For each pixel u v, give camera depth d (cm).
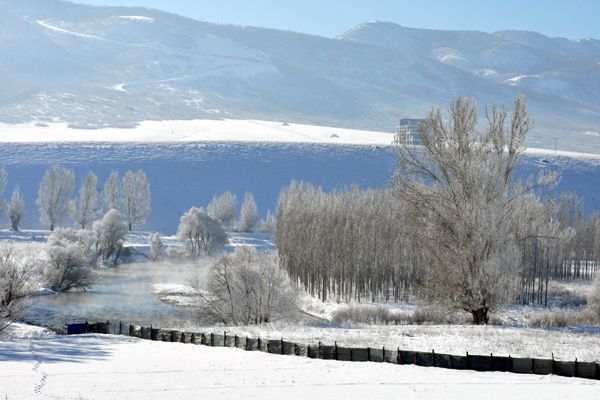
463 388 4531
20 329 9106
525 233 9194
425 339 6831
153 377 5056
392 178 9275
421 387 4588
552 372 5059
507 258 8550
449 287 8700
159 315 12081
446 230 8769
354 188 19400
